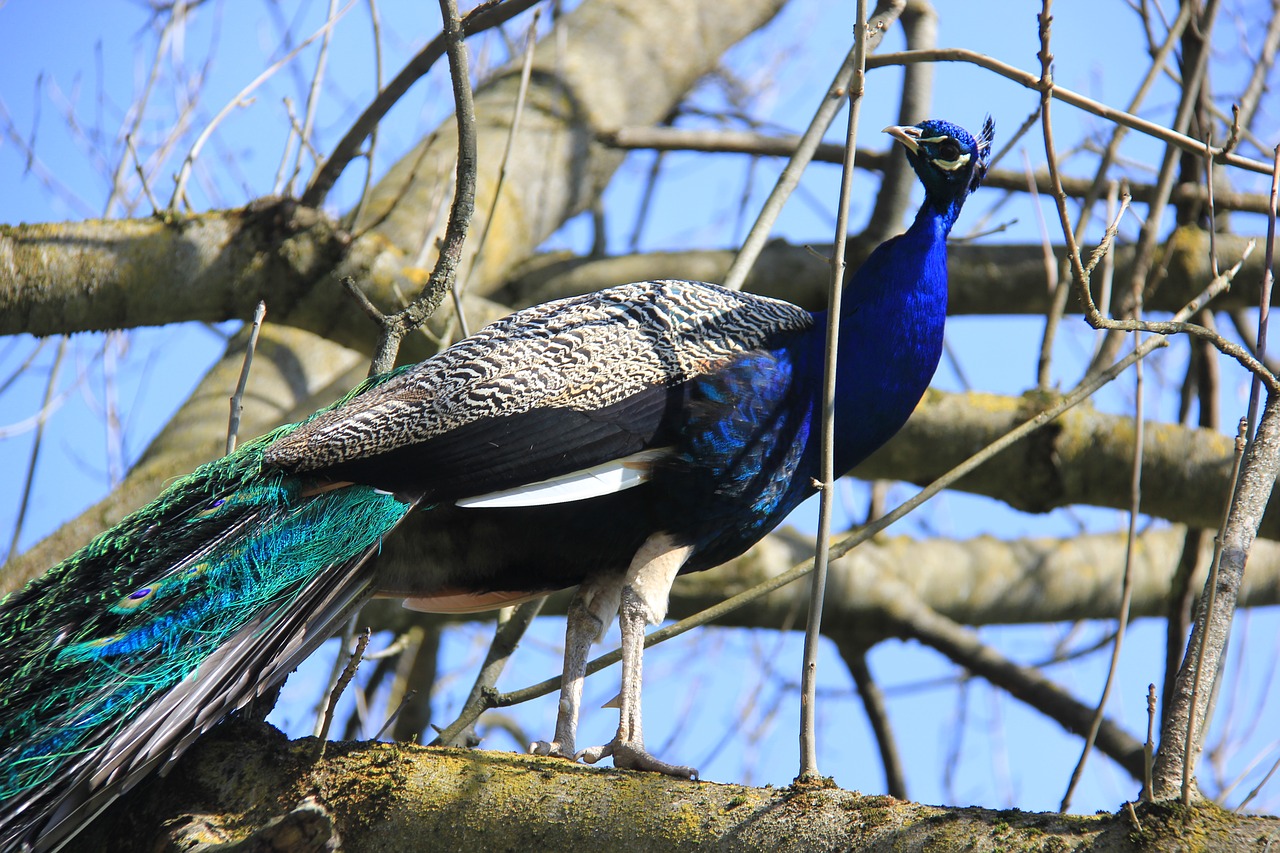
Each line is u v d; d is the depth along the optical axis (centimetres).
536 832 592
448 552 858
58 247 1192
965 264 1478
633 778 604
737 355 866
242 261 1224
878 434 935
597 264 1578
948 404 1309
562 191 1650
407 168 1565
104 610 679
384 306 1241
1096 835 524
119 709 636
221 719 671
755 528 899
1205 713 607
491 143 1609
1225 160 839
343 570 728
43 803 603
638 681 817
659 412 838
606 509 851
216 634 675
